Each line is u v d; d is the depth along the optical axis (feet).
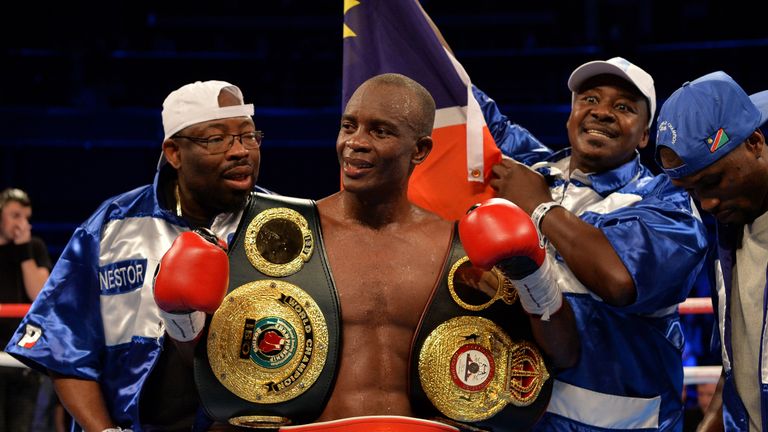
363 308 7.00
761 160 7.76
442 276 7.11
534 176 8.82
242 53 35.22
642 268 8.17
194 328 6.66
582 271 8.20
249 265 7.02
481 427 6.98
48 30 34.24
